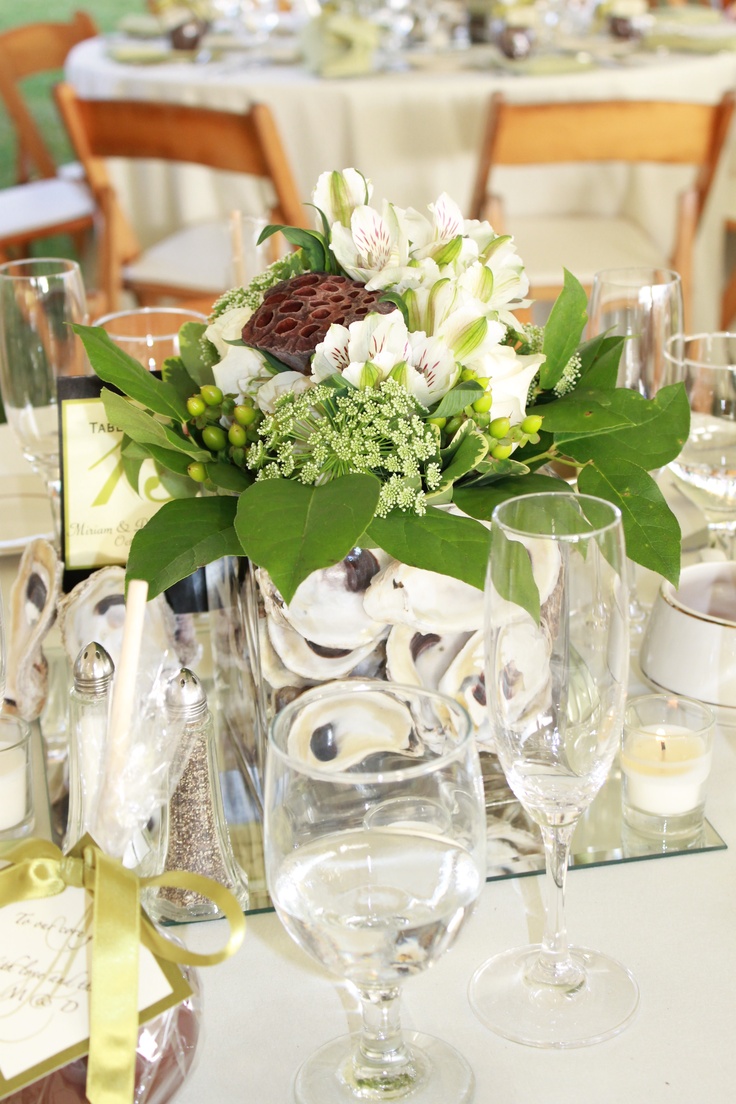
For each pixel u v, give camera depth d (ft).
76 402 3.17
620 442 2.72
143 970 1.89
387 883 1.88
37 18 23.38
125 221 8.91
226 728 3.12
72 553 3.24
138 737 2.05
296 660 2.54
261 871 2.56
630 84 9.29
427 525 2.40
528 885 2.50
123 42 10.81
